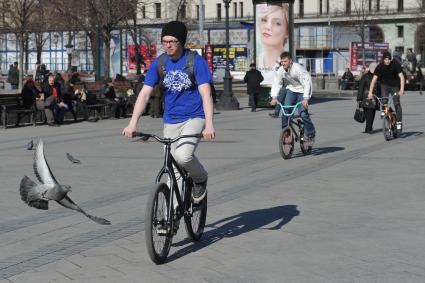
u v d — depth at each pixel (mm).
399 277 7742
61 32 65812
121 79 46125
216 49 78125
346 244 9258
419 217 10828
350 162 17031
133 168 16781
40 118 31844
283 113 18078
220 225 10562
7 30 64500
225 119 32625
